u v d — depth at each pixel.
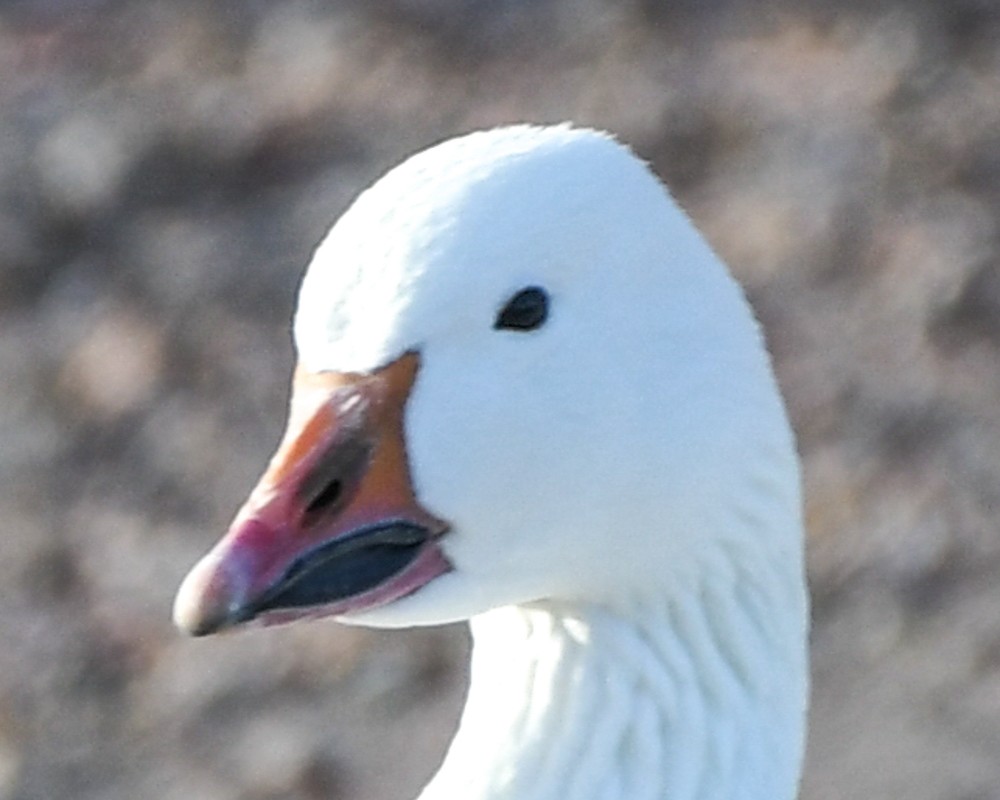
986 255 16.72
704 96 18.84
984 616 14.05
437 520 6.42
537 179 6.31
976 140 17.92
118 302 17.69
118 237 18.34
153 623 15.02
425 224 6.27
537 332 6.32
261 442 16.28
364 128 19.23
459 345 6.30
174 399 16.75
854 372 15.88
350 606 6.38
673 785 6.82
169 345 17.19
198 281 17.77
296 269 17.77
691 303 6.46
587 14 20.20
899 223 17.20
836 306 16.52
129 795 13.84
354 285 6.32
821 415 15.59
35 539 15.77
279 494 6.32
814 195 17.55
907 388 15.70
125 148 19.09
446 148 6.44
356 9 20.83
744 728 6.87
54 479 16.25
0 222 18.44
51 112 19.78
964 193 17.44
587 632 6.81
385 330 6.29
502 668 6.99
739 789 6.85
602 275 6.33
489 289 6.26
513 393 6.32
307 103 19.59
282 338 17.17
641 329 6.39
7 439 16.61
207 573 6.21
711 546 6.69
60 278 18.02
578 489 6.45
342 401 6.34
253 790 13.70
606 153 6.39
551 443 6.38
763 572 6.80
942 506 14.77
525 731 6.88
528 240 6.26
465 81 19.66
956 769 13.03
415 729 13.89
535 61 19.78
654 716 6.81
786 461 6.75
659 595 6.75
